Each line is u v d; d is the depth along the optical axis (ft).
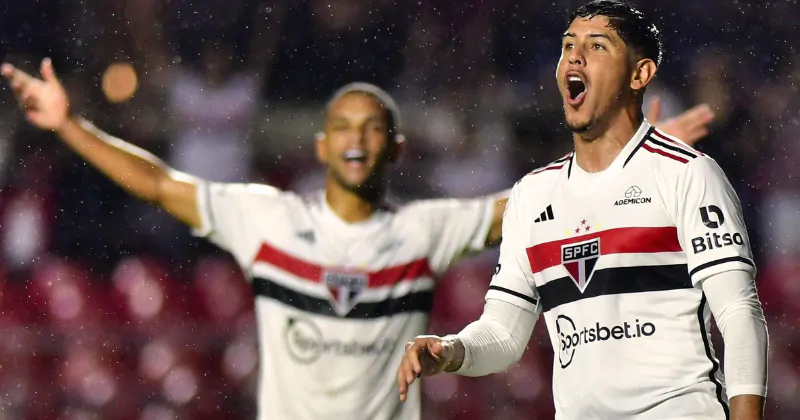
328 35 125.59
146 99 120.57
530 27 126.31
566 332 37.78
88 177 102.01
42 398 83.15
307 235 50.70
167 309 89.20
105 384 83.71
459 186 119.24
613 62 37.42
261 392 50.75
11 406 82.74
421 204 51.93
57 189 102.53
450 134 121.70
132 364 84.94
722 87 121.80
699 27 123.85
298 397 50.01
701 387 35.81
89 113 119.96
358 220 50.85
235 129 120.47
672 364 35.91
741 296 34.91
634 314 36.45
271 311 50.60
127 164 51.34
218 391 84.23
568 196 38.19
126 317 88.22
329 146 51.16
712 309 35.53
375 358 50.26
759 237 111.04
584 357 37.14
